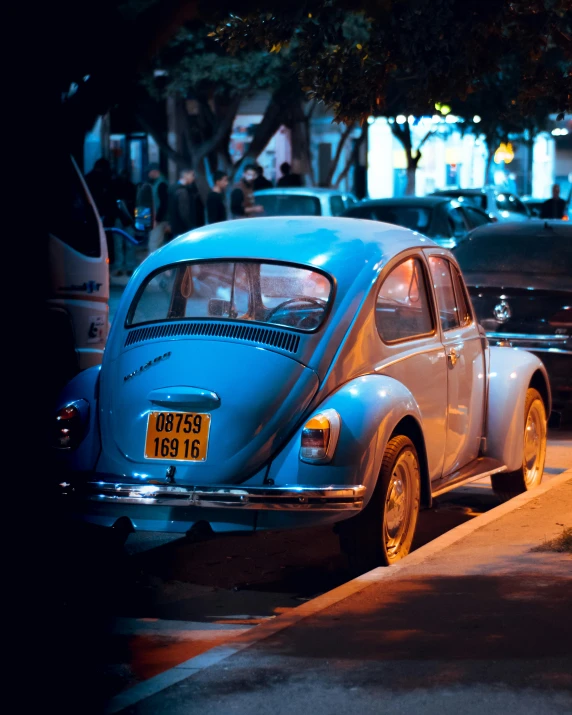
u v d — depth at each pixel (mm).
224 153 33219
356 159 35875
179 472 6383
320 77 8898
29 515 7078
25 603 6336
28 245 7699
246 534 6359
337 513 6227
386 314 7043
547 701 4320
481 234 12016
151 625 5988
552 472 9789
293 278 6910
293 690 4500
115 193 20531
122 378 6723
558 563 6203
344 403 6398
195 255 7141
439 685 4500
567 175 61938
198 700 4430
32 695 4934
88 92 7742
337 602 5609
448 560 6328
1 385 7945
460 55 7965
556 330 11219
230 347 6613
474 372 8102
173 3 7582
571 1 8594
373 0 7680
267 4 7816
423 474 7066
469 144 53125
